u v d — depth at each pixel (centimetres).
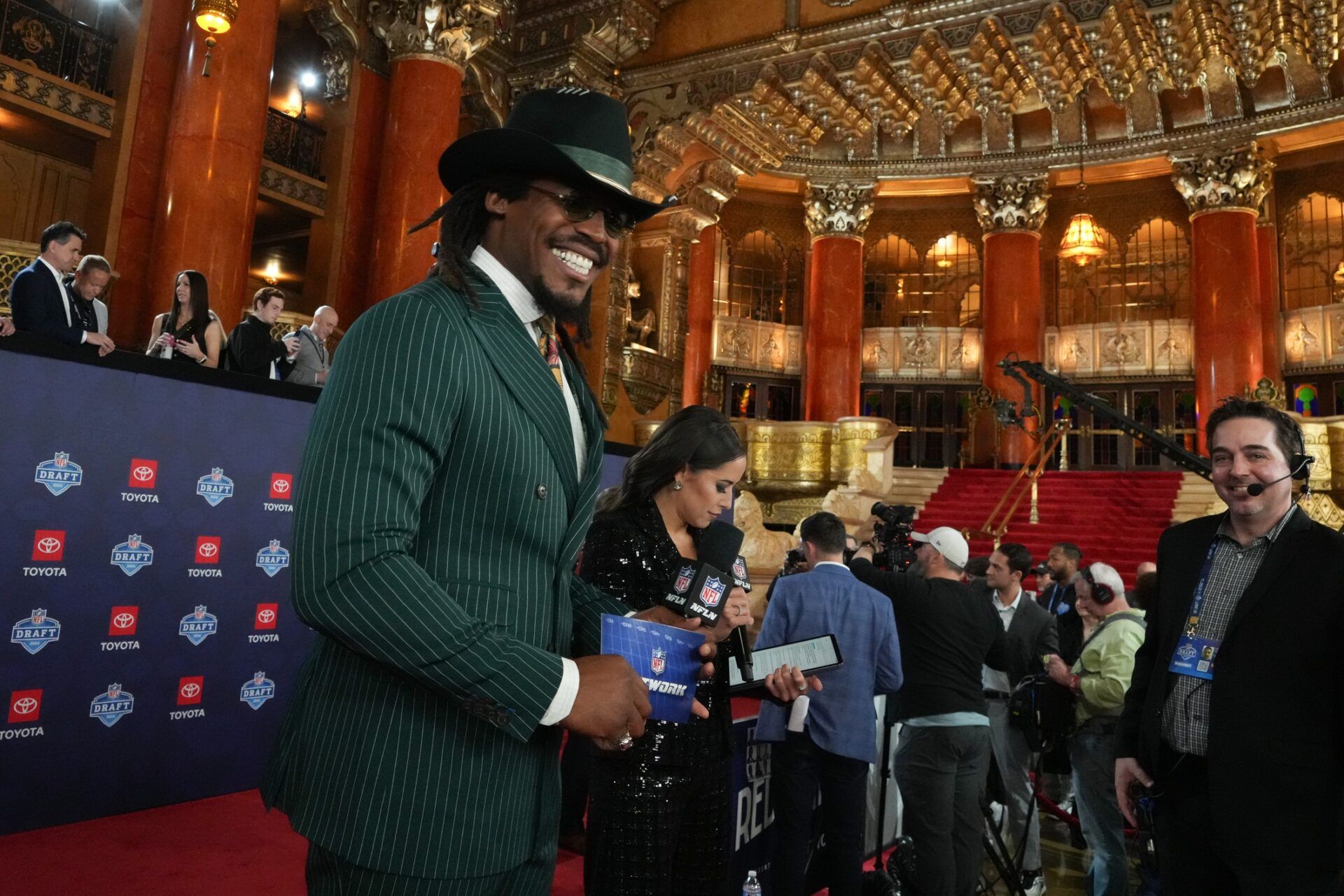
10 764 362
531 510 124
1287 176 2017
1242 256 1864
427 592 104
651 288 1658
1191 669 233
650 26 1416
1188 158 1941
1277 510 229
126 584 399
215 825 389
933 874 339
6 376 361
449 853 113
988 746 360
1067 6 1123
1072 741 409
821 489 1747
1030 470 1845
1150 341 2066
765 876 358
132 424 401
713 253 2166
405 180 1173
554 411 130
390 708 116
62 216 1232
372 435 108
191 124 962
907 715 355
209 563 430
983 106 1366
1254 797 211
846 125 1409
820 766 331
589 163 135
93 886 316
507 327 129
